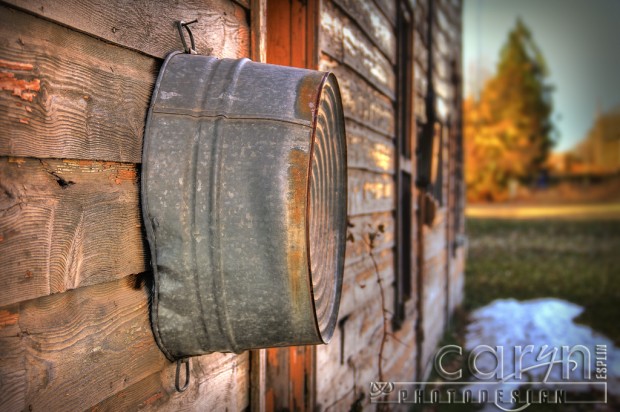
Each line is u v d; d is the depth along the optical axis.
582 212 27.25
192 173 1.25
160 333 1.33
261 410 1.87
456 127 8.80
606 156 39.22
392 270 3.95
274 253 1.25
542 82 31.81
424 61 5.34
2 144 0.91
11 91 0.92
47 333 1.02
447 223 7.32
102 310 1.17
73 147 1.06
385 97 3.70
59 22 1.02
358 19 2.98
